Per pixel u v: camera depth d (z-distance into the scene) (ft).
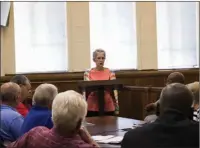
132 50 22.49
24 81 12.00
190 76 22.89
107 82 14.14
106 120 12.14
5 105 9.86
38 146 6.41
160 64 23.03
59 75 20.59
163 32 23.08
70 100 6.28
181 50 23.43
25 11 20.75
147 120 10.86
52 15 21.21
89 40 21.68
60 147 6.25
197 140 6.19
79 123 6.37
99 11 21.97
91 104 14.38
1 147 9.44
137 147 6.36
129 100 19.97
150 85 22.02
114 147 7.91
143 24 22.56
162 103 6.40
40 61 21.06
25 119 8.99
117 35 22.25
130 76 21.62
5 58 20.27
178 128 6.22
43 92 8.88
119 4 22.27
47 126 8.73
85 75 15.40
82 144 6.28
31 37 20.89
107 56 22.06
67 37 21.39
